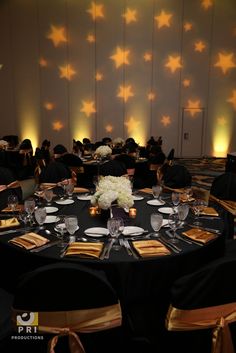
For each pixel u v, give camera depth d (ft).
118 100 37.17
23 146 26.61
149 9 35.96
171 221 7.93
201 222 8.38
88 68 36.40
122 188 8.32
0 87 36.27
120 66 36.63
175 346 5.97
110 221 6.91
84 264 6.17
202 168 31.68
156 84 37.22
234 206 11.14
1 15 35.17
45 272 4.31
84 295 4.53
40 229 7.75
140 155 25.59
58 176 13.98
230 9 36.37
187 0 36.01
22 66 35.99
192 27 36.50
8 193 12.47
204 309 4.89
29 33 35.47
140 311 6.53
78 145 28.45
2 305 6.37
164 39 36.55
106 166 15.57
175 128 38.19
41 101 36.60
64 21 35.47
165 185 13.71
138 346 6.37
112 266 6.16
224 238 7.91
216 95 37.91
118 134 37.68
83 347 5.01
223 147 38.86
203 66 37.27
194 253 6.68
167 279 6.50
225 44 36.96
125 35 36.14
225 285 4.75
